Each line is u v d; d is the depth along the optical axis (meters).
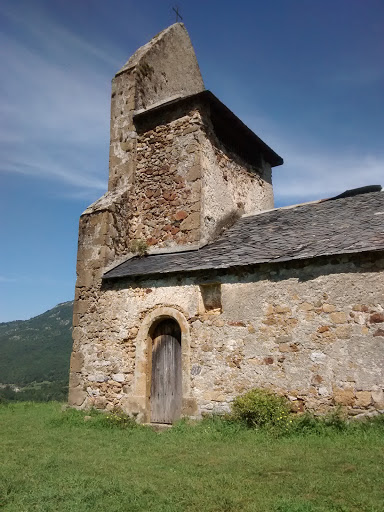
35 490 3.86
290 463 4.55
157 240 9.89
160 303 8.30
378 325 6.12
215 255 8.34
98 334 9.03
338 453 4.88
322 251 6.76
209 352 7.50
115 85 11.42
